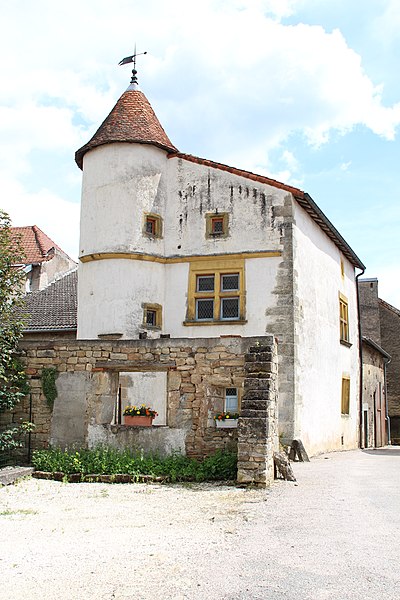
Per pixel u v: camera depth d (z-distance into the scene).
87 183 17.30
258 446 9.82
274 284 16.11
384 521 7.11
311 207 17.36
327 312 19.83
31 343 12.12
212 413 11.08
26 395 11.98
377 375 29.47
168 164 17.70
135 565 5.46
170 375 11.34
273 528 6.81
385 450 21.45
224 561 5.53
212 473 10.34
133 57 18.77
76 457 11.01
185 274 16.94
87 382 11.75
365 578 5.02
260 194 16.62
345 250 22.77
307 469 12.59
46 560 5.66
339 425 20.64
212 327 16.41
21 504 8.38
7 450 11.70
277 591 4.73
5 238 12.31
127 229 16.59
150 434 11.25
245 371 10.83
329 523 7.04
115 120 17.45
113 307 16.28
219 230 16.95
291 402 15.48
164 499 8.70
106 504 8.36
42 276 26.38
